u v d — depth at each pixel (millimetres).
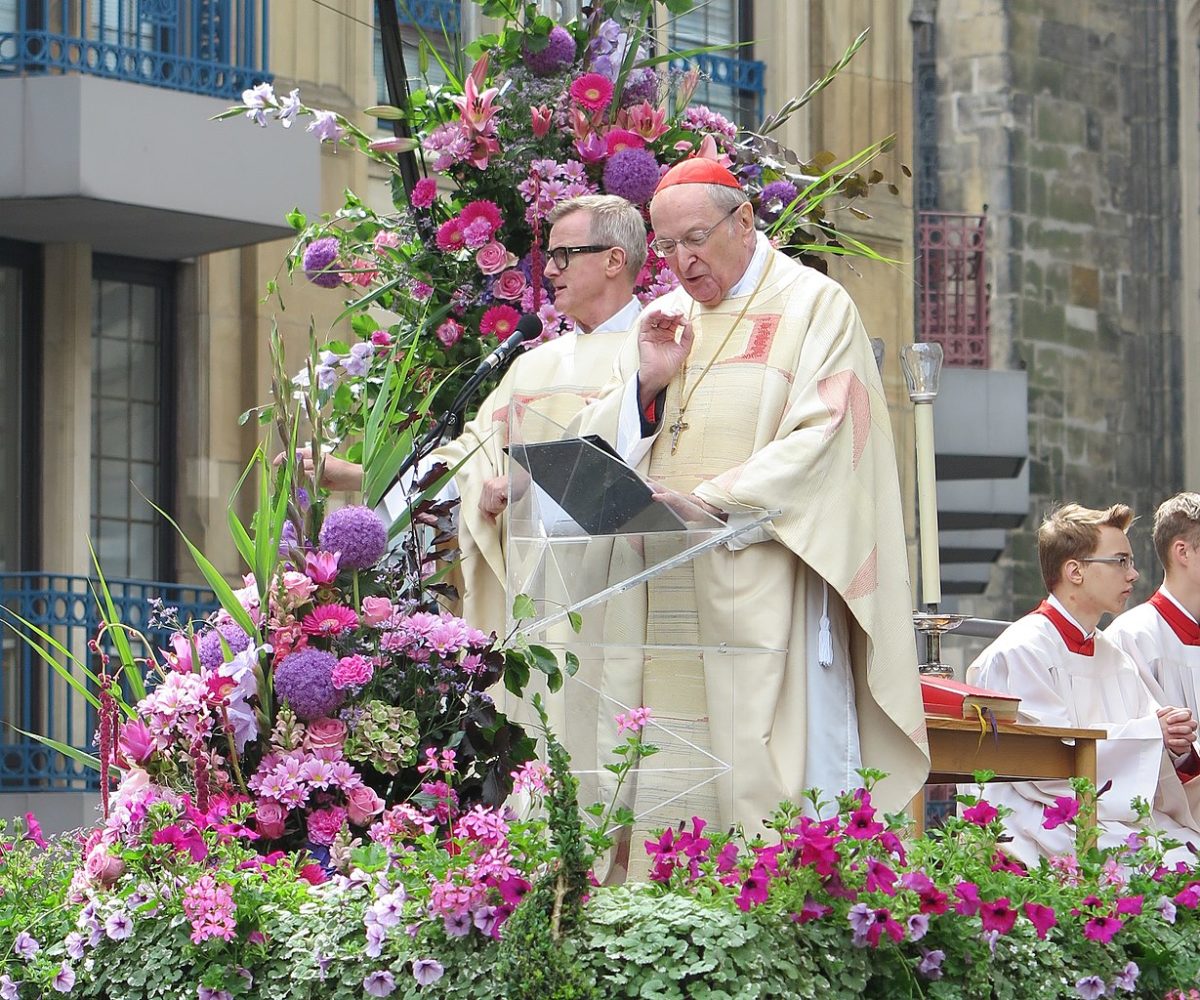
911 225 21531
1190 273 29375
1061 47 28750
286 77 16844
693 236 7395
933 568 9453
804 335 7344
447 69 9875
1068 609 9586
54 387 16641
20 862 6977
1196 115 29422
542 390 7973
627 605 7031
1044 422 28312
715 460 7285
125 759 6996
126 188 15719
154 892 6273
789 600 7012
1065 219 28672
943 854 6246
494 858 5727
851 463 7129
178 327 17219
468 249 9344
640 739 6559
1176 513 10078
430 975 5691
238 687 6961
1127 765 9086
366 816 6871
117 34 16422
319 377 9586
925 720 7691
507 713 7465
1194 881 6645
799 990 5480
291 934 6031
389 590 7465
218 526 17062
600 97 9375
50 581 16438
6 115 15688
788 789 6902
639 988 5406
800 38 20750
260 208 16344
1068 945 6176
